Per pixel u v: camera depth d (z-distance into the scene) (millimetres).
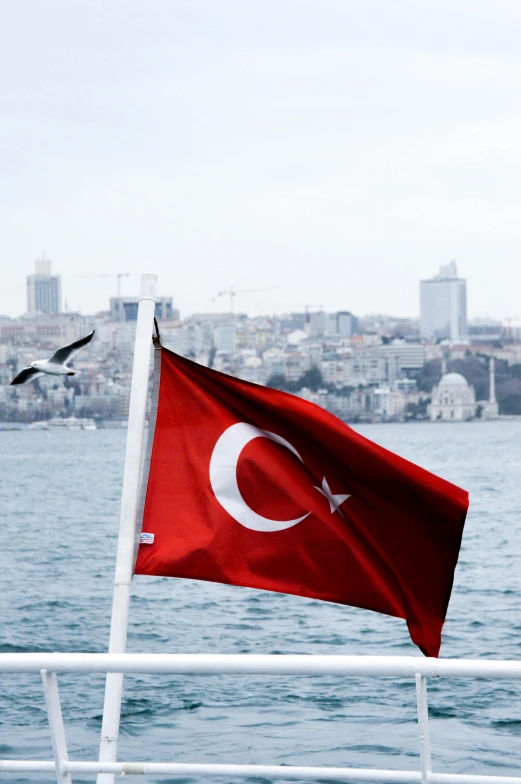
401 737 12117
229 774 4961
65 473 105250
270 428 7320
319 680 14992
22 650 18953
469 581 27891
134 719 13055
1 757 11234
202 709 13516
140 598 24844
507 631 20109
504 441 185125
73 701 13719
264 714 13273
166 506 7270
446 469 100000
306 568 7160
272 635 20328
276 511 7207
